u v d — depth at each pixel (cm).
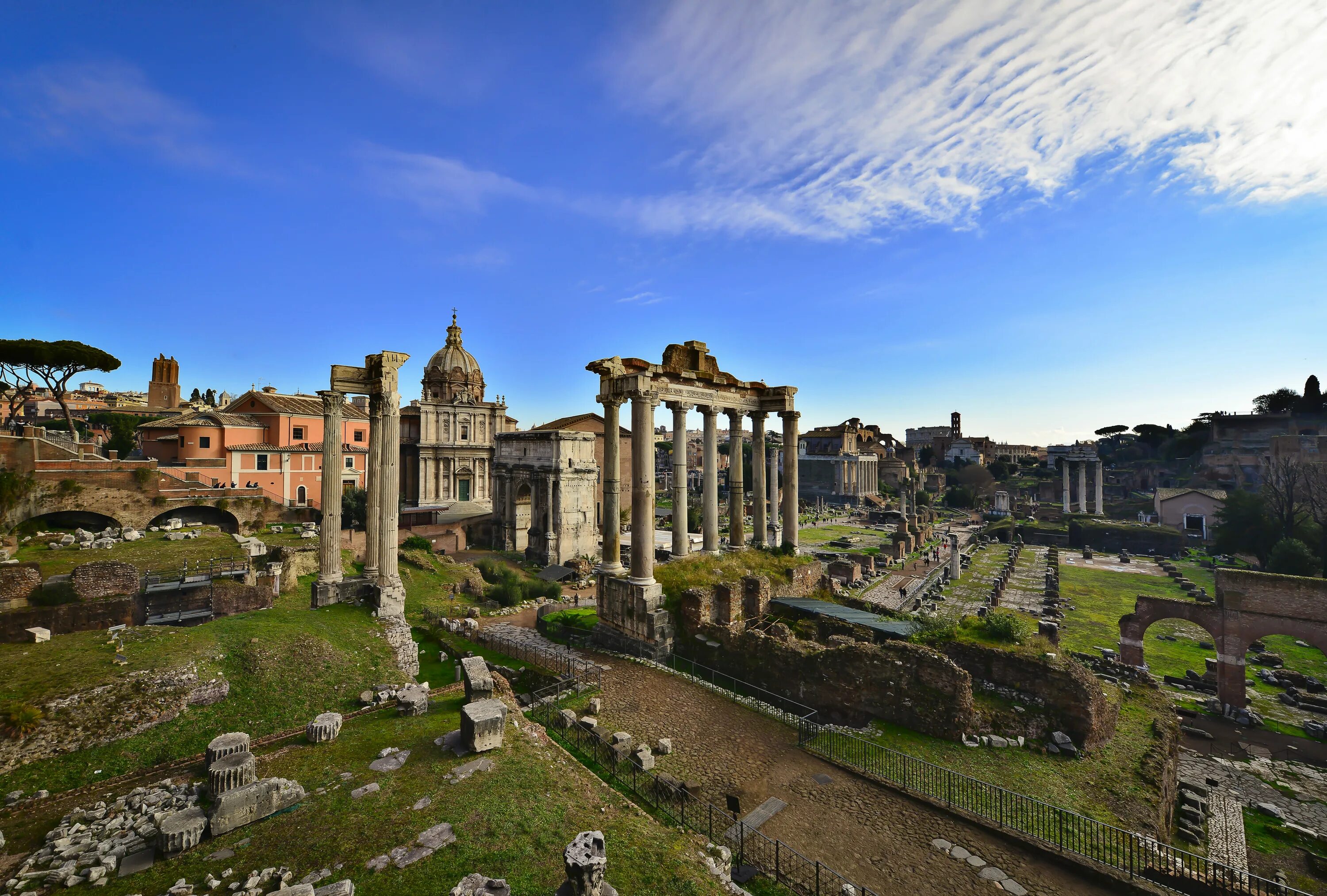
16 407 5488
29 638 2252
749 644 2761
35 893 1087
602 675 2716
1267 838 2108
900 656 2344
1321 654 4259
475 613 3812
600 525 8456
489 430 8300
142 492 4681
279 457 6562
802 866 1499
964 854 1574
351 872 1133
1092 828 1667
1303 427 11419
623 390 3084
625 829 1370
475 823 1284
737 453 4066
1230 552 7688
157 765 1634
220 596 2998
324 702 2011
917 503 14138
